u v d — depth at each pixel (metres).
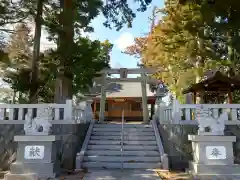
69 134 8.70
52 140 7.10
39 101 15.11
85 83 11.58
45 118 7.43
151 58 17.34
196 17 11.16
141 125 11.68
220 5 8.64
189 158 8.69
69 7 11.03
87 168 8.37
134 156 8.98
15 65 12.42
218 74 11.62
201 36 11.81
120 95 24.44
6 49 12.76
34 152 7.08
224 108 9.12
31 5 11.72
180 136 8.94
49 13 12.57
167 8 14.26
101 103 15.99
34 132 7.30
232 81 11.48
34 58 11.53
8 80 12.33
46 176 6.91
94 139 10.32
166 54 15.34
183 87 14.95
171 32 13.45
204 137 7.15
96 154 9.14
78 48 9.84
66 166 8.47
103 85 15.99
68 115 8.90
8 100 18.66
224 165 6.96
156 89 23.72
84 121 10.98
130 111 25.77
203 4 9.06
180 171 8.02
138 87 25.77
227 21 9.27
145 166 8.45
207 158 7.06
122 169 8.05
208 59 14.20
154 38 15.16
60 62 9.99
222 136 7.14
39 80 11.66
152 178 6.98
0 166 8.58
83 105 11.31
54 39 12.58
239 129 8.81
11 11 10.96
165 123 9.75
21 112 9.12
